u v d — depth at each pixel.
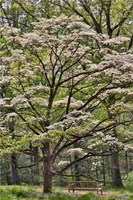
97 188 15.49
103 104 14.70
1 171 31.64
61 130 10.45
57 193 12.20
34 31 10.78
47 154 12.10
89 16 22.39
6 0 21.64
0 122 11.95
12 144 10.66
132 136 14.53
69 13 21.27
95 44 13.49
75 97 16.28
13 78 11.90
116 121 13.18
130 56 11.07
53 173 12.27
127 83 12.02
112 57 10.62
